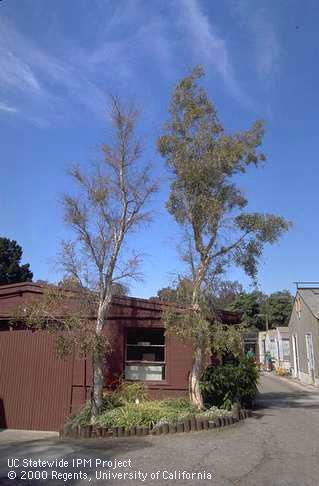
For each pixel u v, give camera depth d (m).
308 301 28.81
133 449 10.00
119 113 14.63
